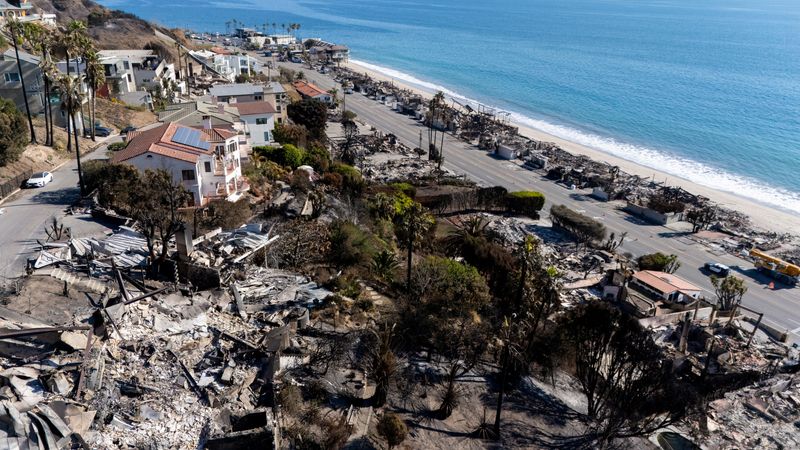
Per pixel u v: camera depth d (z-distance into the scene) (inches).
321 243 2509.8
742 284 2770.7
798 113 7578.7
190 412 1296.8
